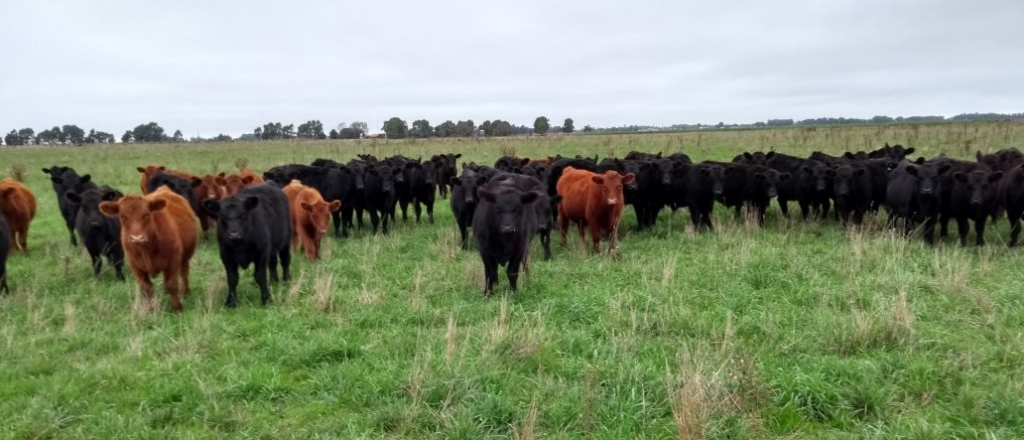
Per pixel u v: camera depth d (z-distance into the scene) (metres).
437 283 9.98
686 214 17.12
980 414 5.42
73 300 9.36
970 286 8.91
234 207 8.86
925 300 8.43
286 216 10.64
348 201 15.45
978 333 7.32
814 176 15.00
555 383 6.18
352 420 5.61
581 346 7.05
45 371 6.80
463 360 6.47
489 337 7.12
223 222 8.88
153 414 5.72
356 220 18.17
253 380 6.28
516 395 5.96
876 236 12.38
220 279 10.40
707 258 10.88
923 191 12.55
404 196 16.98
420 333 7.48
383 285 9.93
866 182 14.52
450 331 6.94
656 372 6.19
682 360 6.36
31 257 13.16
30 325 8.16
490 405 5.64
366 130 107.00
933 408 5.62
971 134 42.28
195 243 9.93
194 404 5.91
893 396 5.76
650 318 7.73
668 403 5.70
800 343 7.02
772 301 8.66
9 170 32.44
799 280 9.55
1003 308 7.95
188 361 6.84
